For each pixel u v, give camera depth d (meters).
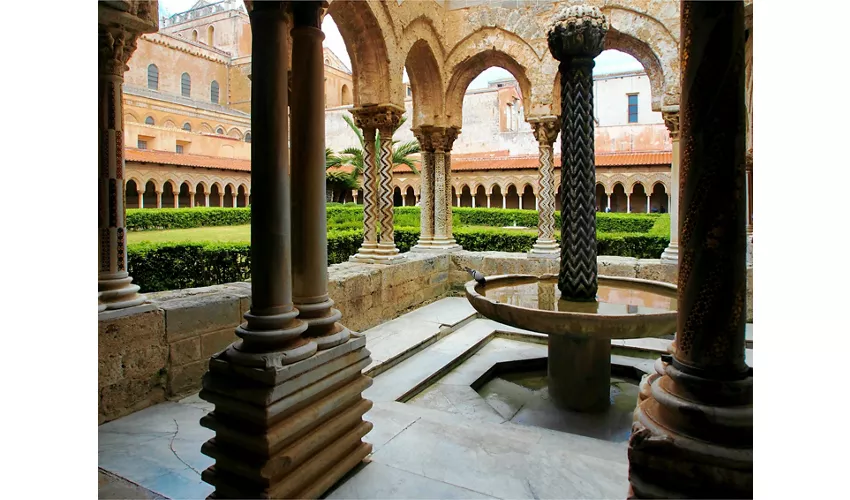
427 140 8.04
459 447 2.91
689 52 1.67
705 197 1.64
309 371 2.44
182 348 3.80
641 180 19.61
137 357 3.49
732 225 1.62
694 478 1.59
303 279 2.69
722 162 1.61
